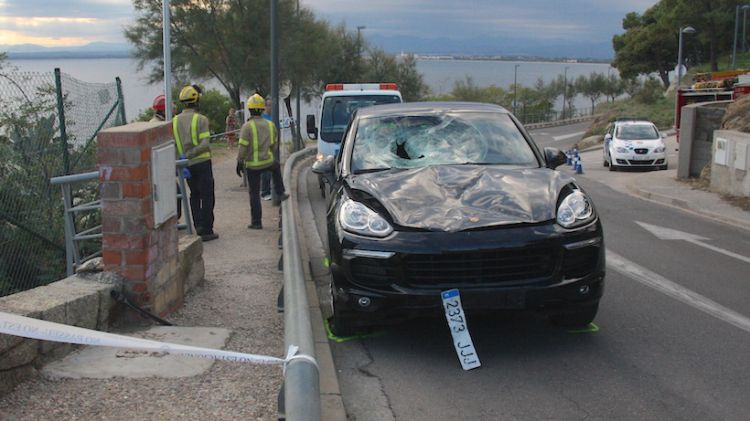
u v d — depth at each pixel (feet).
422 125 21.79
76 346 15.60
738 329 19.31
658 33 245.65
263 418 12.76
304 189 51.13
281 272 24.43
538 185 18.08
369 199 17.66
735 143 46.06
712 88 78.79
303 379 11.48
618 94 315.17
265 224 34.50
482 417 14.07
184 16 93.25
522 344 18.04
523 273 16.29
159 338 16.60
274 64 39.70
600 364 16.71
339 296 17.13
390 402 14.80
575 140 181.37
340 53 152.46
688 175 57.36
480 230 16.29
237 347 16.63
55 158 26.03
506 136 21.42
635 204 46.62
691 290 23.52
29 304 14.73
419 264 16.19
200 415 12.82
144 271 17.28
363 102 49.67
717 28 228.43
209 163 30.01
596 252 16.92
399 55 194.80
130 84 97.50
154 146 17.78
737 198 44.86
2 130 25.11
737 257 29.04
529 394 15.08
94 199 28.07
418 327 19.34
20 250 24.09
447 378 15.99
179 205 31.07
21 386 13.61
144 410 12.94
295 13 98.48
